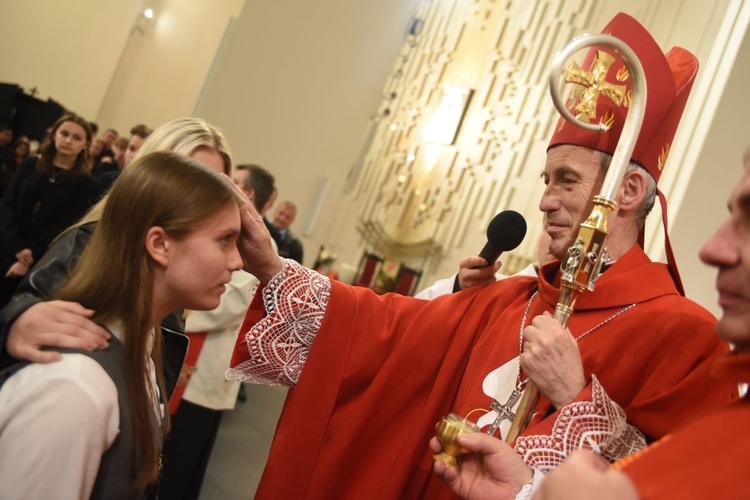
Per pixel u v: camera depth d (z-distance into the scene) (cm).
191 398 288
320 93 837
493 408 158
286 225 569
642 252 165
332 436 168
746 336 83
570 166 159
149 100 1030
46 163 343
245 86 795
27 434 109
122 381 122
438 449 130
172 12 1034
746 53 353
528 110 638
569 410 133
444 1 834
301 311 169
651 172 163
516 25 687
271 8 795
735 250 83
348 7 836
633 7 507
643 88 145
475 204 679
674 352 144
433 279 712
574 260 141
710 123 351
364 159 863
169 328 171
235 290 291
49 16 1005
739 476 69
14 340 118
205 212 130
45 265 157
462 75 755
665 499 70
